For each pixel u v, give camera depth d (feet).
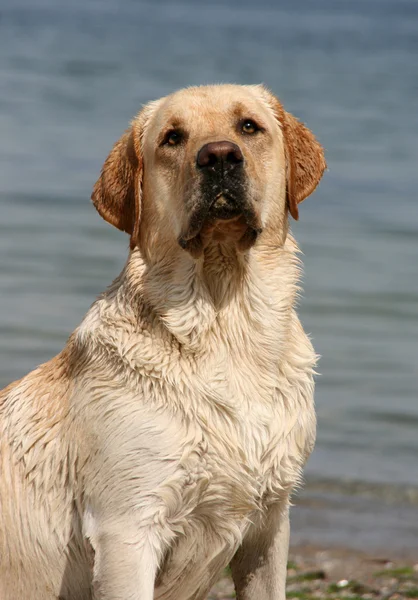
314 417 27.20
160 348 25.57
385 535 43.27
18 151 139.74
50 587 26.94
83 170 128.77
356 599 35.65
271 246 27.35
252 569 27.94
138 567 24.58
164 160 27.12
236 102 27.58
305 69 268.82
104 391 25.48
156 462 24.72
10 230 97.76
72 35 421.59
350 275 84.84
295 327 27.30
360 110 185.06
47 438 26.71
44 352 64.03
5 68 252.62
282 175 28.17
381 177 127.34
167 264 26.50
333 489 48.14
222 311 26.08
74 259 87.92
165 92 208.13
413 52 354.74
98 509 25.13
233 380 25.73
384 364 64.75
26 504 26.91
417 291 80.48
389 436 53.88
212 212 25.71
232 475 25.22
